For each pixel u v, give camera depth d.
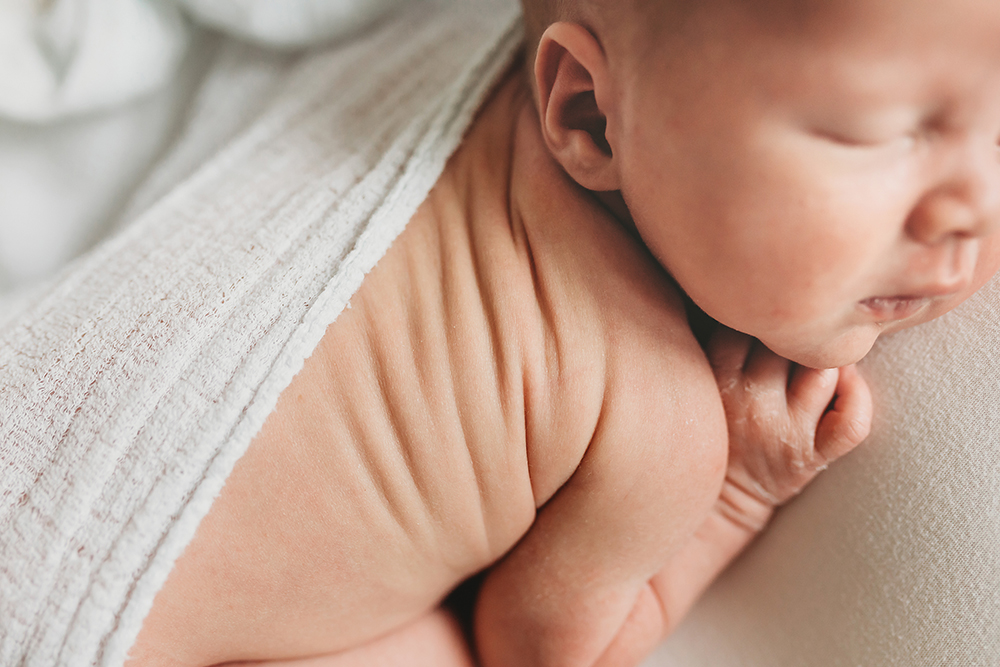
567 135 0.33
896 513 0.35
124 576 0.31
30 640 0.31
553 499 0.35
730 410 0.36
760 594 0.37
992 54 0.28
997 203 0.30
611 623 0.36
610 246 0.34
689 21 0.30
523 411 0.33
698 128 0.30
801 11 0.29
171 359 0.32
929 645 0.34
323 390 0.33
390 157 0.35
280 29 0.43
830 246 0.30
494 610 0.36
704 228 0.31
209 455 0.32
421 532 0.34
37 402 0.32
